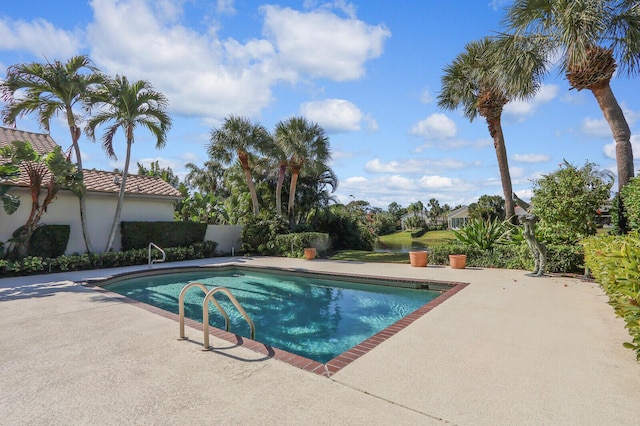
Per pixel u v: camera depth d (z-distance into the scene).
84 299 7.49
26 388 3.32
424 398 3.02
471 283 9.02
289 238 17.41
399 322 5.49
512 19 11.07
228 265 14.02
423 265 12.46
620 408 2.81
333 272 11.59
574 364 3.73
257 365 3.80
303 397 3.05
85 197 14.18
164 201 16.97
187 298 9.43
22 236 11.79
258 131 20.38
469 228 13.42
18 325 5.48
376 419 2.69
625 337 4.62
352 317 7.43
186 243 16.81
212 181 39.19
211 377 3.50
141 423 2.69
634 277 3.34
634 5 9.83
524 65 10.62
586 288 8.13
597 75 10.46
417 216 66.06
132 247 14.84
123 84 13.42
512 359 3.90
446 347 4.32
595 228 11.12
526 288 8.23
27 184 12.43
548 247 10.57
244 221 20.05
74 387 3.32
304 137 21.77
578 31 9.38
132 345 4.50
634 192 8.72
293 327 6.77
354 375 3.51
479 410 2.80
